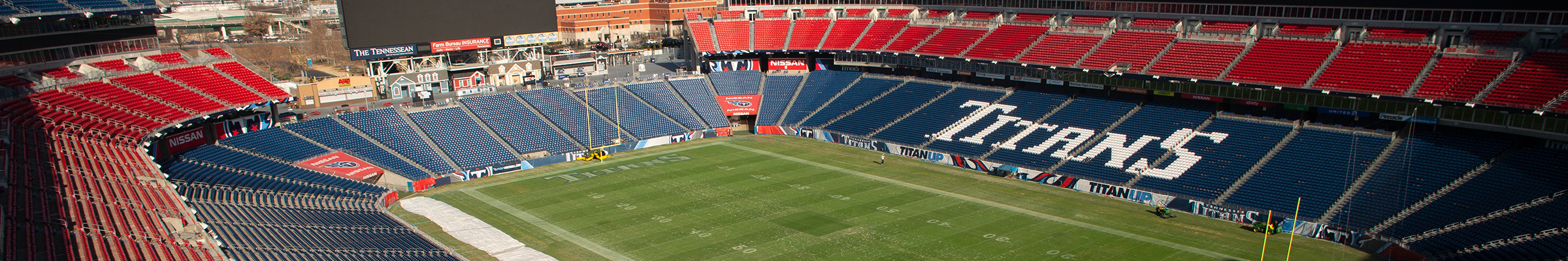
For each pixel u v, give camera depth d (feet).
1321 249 163.43
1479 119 187.73
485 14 290.97
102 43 229.04
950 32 309.42
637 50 450.71
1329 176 192.75
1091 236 173.37
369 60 281.33
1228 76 230.07
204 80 236.84
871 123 285.23
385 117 260.21
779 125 301.84
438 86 295.48
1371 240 160.86
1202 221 184.65
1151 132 235.20
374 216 187.93
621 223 186.80
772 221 187.11
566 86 306.35
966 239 172.24
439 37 284.20
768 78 332.60
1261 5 243.60
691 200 206.18
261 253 134.31
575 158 255.70
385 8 272.31
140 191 152.76
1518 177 174.09
